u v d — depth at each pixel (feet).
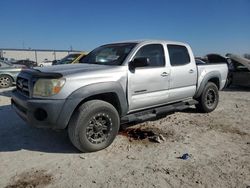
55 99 12.84
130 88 15.42
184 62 19.53
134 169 12.19
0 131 17.49
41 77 13.12
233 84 39.45
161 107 18.16
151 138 15.90
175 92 18.58
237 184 10.91
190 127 18.47
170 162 12.92
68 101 12.97
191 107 24.49
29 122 13.32
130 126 18.49
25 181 11.14
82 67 14.92
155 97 17.04
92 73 13.92
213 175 11.64
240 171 12.03
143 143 15.39
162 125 18.85
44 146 14.94
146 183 10.96
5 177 11.45
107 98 15.19
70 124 13.39
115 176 11.54
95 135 14.05
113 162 12.91
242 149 14.61
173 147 14.79
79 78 13.39
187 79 19.49
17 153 13.99
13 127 18.33
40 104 12.82
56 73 13.11
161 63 17.57
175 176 11.55
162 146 14.94
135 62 15.15
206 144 15.30
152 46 17.30
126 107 15.43
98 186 10.74
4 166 12.48
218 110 23.88
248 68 37.09
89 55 19.01
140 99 16.12
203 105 21.89
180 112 22.63
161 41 18.12
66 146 14.92
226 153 14.03
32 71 14.19
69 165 12.59
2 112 22.67
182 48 19.62
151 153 13.98
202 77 21.04
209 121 20.03
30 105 13.01
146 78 16.21
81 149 13.71
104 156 13.58
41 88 13.00
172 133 17.15
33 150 14.39
